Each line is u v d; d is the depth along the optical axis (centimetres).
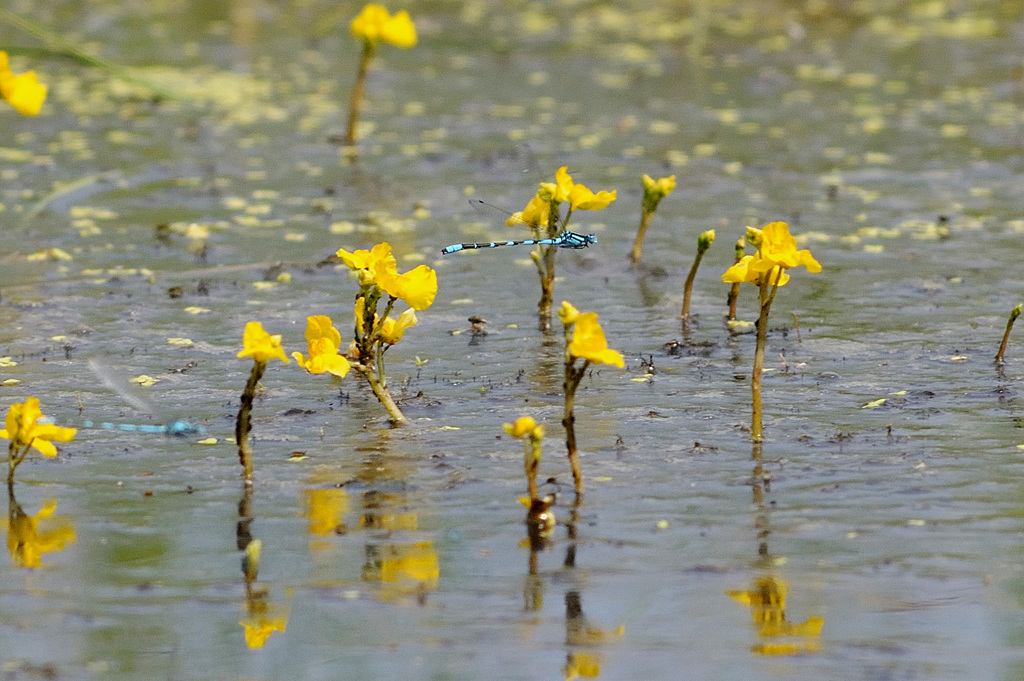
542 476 708
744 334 984
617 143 1664
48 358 919
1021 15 2691
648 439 761
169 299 1072
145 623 556
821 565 601
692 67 2203
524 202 1388
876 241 1245
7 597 578
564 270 1168
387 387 862
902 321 1005
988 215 1328
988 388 843
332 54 2308
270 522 653
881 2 2916
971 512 654
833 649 530
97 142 1666
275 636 546
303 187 1461
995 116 1797
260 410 818
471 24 2641
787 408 813
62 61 2208
